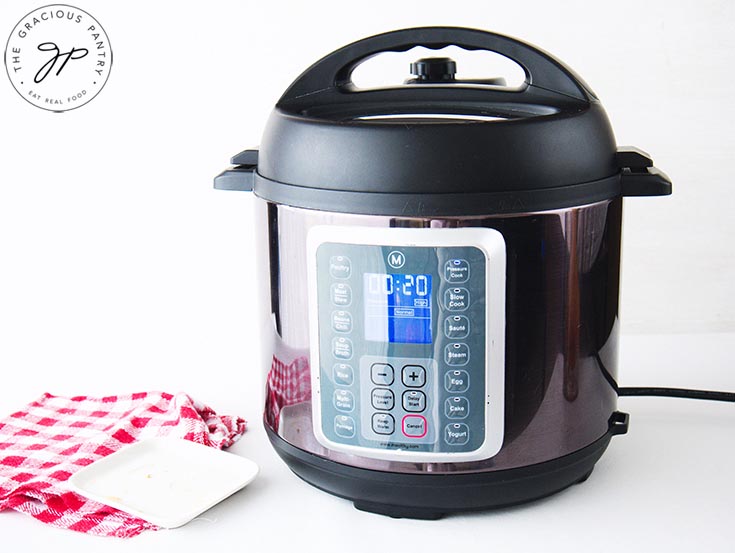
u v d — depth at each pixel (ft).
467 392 2.15
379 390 2.19
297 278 2.24
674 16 4.03
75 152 4.38
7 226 4.47
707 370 3.28
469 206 2.04
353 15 4.13
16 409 3.18
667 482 2.54
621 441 2.79
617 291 2.42
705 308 4.40
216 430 2.82
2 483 2.54
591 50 4.10
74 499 2.45
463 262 2.07
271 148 2.27
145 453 2.68
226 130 4.32
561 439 2.28
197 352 3.64
